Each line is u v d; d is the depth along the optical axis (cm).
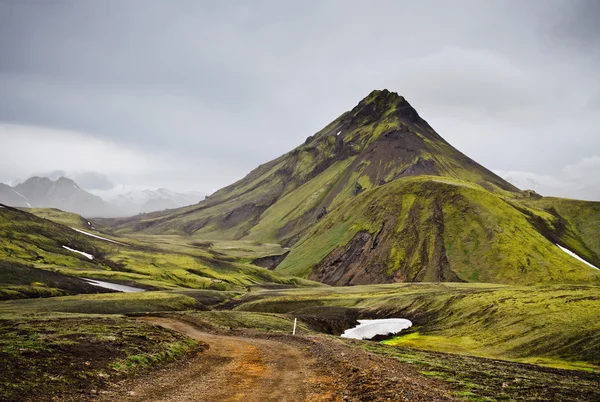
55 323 3891
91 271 16338
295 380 2588
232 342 4312
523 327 7200
